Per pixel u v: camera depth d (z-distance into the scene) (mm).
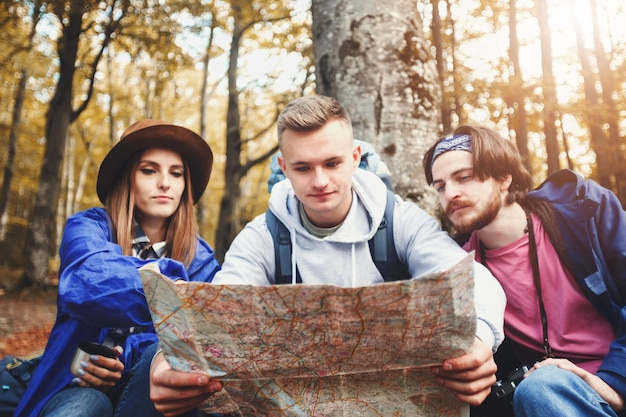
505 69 8188
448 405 1363
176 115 22984
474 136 1848
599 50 9766
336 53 3152
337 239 1766
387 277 1796
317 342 1265
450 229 3045
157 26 10820
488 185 1814
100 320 1715
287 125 1600
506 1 8773
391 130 3006
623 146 10125
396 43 3105
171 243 2301
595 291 1716
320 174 1598
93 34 12773
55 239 22516
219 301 1215
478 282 1549
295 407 1359
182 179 2305
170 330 1263
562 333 1767
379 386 1356
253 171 28625
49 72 16047
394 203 1829
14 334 8617
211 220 28156
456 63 8219
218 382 1331
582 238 1753
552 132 8594
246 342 1260
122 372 1910
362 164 2383
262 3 12789
